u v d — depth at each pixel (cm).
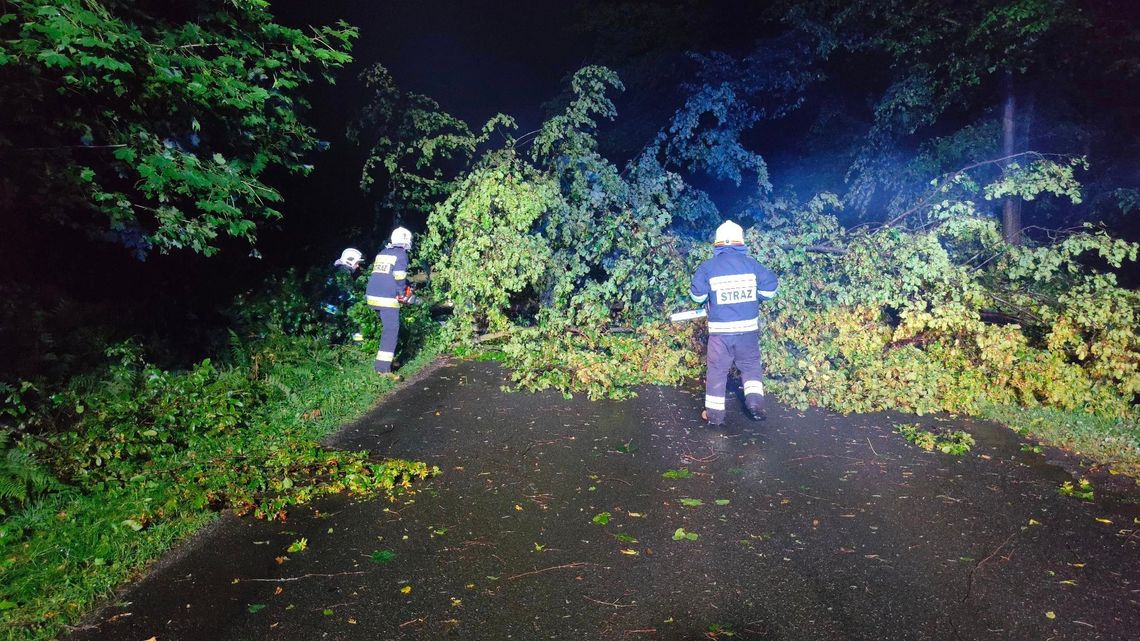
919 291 779
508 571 397
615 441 601
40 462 467
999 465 554
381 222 1275
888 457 570
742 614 360
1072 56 1072
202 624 346
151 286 818
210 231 643
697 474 533
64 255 728
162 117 632
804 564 407
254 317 817
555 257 884
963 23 1095
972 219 791
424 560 408
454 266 873
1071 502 489
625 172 1102
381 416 661
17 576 374
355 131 1160
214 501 462
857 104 1547
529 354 777
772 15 1462
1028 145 1133
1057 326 718
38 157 572
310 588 378
